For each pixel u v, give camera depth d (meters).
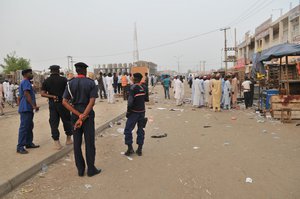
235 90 16.69
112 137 8.80
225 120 11.91
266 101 13.57
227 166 5.77
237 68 35.28
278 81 14.94
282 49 12.60
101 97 21.78
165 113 14.62
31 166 5.43
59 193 4.59
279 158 6.25
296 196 4.31
